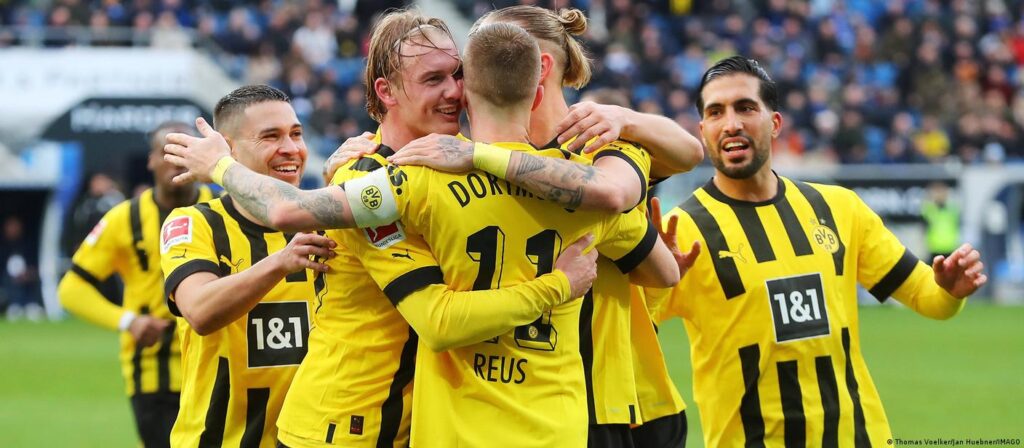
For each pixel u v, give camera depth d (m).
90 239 8.28
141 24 24.53
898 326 20.86
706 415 6.13
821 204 6.25
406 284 4.58
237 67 25.20
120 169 22.94
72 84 22.94
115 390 14.05
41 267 23.69
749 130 6.12
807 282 6.04
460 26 28.94
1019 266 24.39
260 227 5.87
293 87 24.83
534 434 4.60
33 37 23.44
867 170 24.23
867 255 6.30
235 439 5.75
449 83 4.92
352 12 27.27
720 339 6.06
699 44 28.23
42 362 16.39
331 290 4.96
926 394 13.14
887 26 31.23
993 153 26.45
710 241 6.11
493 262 4.59
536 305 4.56
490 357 4.62
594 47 26.45
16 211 24.38
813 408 5.93
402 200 4.55
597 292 5.04
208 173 4.88
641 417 5.50
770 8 30.05
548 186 4.50
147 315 8.12
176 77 23.02
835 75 28.92
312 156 23.64
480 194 4.57
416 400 4.73
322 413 4.90
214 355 5.74
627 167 4.77
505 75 4.60
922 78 29.31
